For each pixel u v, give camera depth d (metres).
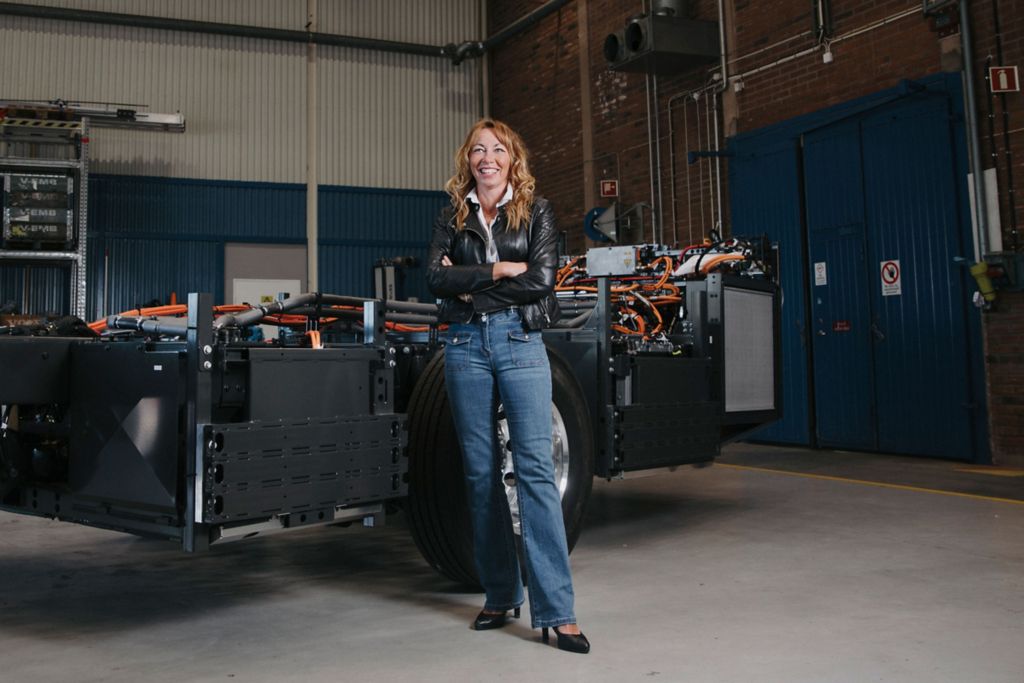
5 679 1.95
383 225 11.87
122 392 2.27
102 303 10.43
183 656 2.11
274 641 2.23
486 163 2.25
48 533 3.78
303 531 3.84
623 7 9.27
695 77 8.34
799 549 3.30
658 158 8.78
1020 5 5.58
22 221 9.13
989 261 5.62
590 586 2.79
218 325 2.65
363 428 2.45
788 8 7.29
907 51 6.31
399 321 3.20
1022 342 5.61
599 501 4.54
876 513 4.05
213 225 11.02
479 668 2.01
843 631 2.28
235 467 2.10
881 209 6.51
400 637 2.26
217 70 11.12
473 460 2.27
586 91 9.95
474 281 2.16
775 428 7.47
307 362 2.34
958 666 2.00
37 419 2.60
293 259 11.44
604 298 3.26
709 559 3.16
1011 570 2.93
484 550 2.31
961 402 5.96
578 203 10.11
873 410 6.61
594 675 1.96
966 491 4.69
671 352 3.71
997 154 5.72
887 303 6.48
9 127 9.21
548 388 2.22
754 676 1.94
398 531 3.84
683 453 3.56
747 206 7.72
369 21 11.85
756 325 4.21
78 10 10.34
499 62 12.05
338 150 11.68
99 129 10.52
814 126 7.01
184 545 2.09
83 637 2.27
